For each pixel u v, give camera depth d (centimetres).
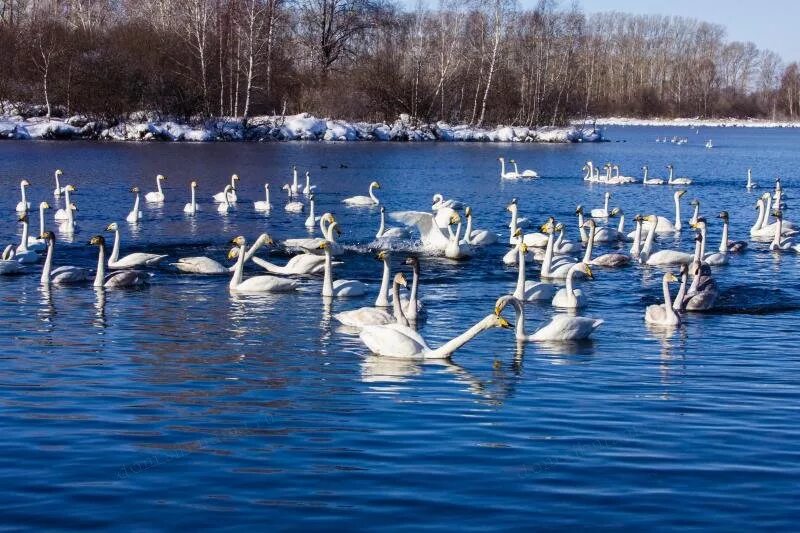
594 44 15400
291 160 7331
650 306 2200
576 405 1479
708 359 1811
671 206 5031
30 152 7156
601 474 1174
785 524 1034
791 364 1777
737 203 5209
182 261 2789
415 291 2166
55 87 9012
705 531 1016
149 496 1094
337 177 6231
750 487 1137
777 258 3272
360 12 10756
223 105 9869
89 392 1512
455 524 1026
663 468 1196
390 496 1098
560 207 4925
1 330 1981
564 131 11438
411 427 1353
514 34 11531
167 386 1555
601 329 2088
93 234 3612
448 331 2061
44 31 9169
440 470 1182
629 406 1476
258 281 2484
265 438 1296
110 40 9438
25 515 1042
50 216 4088
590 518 1045
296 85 10462
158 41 9425
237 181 5788
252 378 1614
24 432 1309
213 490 1113
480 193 5538
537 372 1689
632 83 19562
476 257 3150
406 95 10738
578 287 2653
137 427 1336
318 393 1526
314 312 2220
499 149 9525
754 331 2081
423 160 7775
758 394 1559
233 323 2083
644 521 1038
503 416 1411
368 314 2034
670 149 10444
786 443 1300
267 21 9769
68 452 1233
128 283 2522
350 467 1188
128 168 6256
